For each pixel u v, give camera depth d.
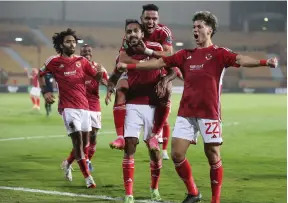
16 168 14.20
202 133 8.98
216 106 8.91
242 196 10.73
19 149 18.36
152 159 10.19
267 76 92.69
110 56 95.50
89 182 11.44
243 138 22.30
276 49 101.25
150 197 10.56
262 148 18.89
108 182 12.16
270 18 109.75
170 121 30.64
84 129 11.91
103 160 15.70
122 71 9.13
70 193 10.85
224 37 103.88
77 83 11.69
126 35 9.64
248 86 90.94
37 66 88.75
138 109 9.82
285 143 20.50
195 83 8.90
